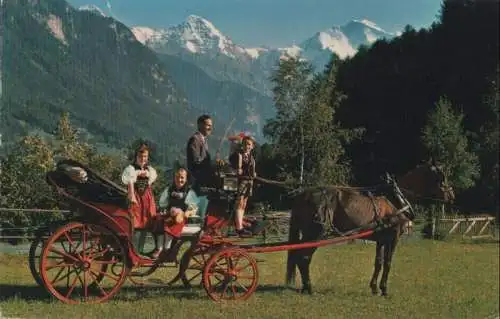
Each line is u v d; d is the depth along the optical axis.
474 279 14.15
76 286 9.51
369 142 32.81
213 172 9.21
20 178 17.72
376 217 10.71
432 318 9.52
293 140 27.27
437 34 40.22
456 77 37.88
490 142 30.80
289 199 10.78
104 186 8.48
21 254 13.20
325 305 9.44
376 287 10.92
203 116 9.39
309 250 10.36
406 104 35.84
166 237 8.85
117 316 7.77
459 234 24.94
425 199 12.02
